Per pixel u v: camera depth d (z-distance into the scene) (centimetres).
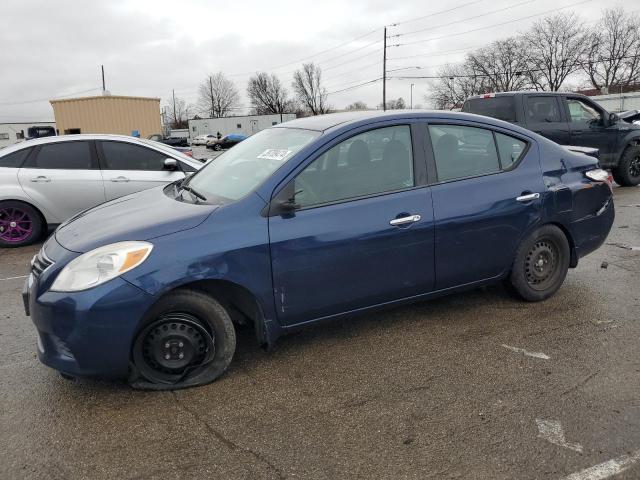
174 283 306
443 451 265
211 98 10288
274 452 268
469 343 384
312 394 321
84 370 303
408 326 415
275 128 428
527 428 282
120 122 2869
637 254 602
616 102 3916
